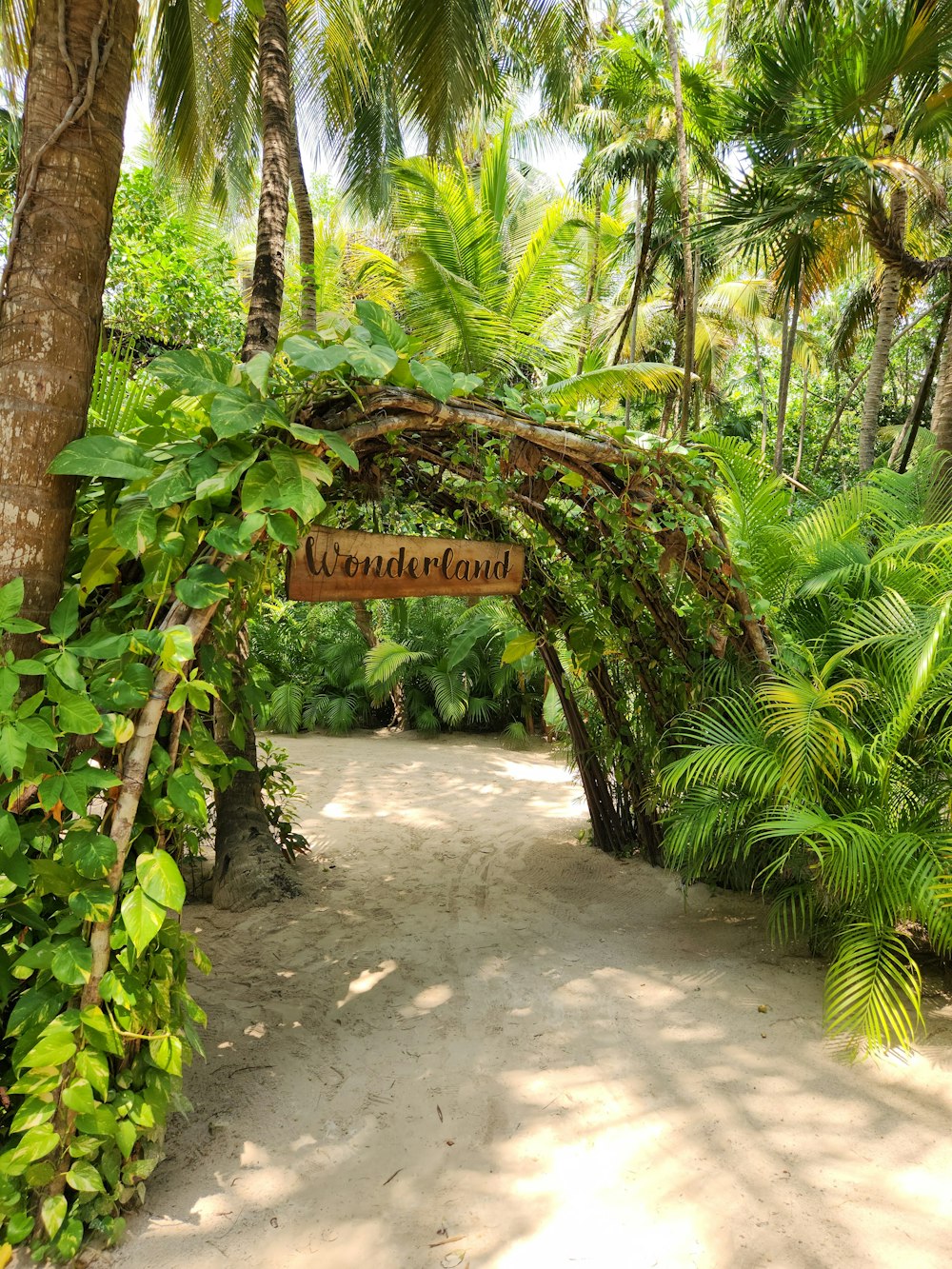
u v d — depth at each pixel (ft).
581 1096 7.70
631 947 11.31
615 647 13.41
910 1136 7.07
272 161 12.64
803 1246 5.74
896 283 28.99
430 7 19.06
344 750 28.27
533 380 30.37
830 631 11.65
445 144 22.11
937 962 10.48
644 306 45.34
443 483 10.32
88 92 6.32
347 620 32.68
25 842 5.79
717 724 10.75
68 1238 5.61
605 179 30.58
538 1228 5.94
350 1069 8.21
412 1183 6.46
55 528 6.36
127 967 5.76
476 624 30.37
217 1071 8.15
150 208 26.91
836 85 19.49
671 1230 5.90
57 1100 5.74
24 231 6.26
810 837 9.98
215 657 6.81
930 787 9.98
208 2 7.08
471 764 25.95
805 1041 8.72
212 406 6.10
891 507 13.23
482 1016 9.36
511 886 14.01
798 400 63.41
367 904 13.10
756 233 21.53
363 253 31.12
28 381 6.16
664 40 28.71
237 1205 6.21
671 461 10.41
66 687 5.65
